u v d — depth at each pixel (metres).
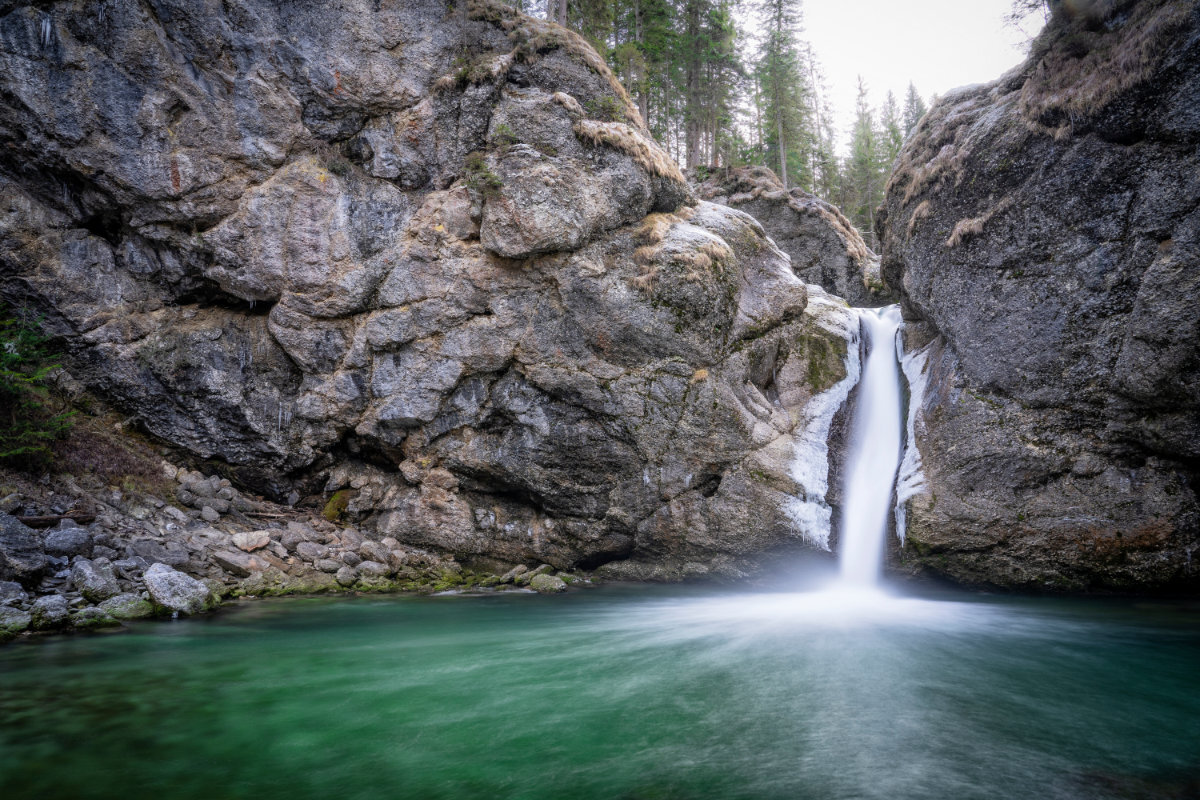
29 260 12.41
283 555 12.38
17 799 4.38
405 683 6.97
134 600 9.38
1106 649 8.07
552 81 13.95
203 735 5.55
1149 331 10.06
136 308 13.32
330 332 13.84
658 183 13.84
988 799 4.39
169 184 12.69
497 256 13.06
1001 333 11.84
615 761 5.07
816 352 14.55
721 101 31.88
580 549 13.95
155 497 12.44
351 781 4.74
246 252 13.28
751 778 4.75
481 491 14.12
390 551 13.63
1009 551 11.17
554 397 13.23
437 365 13.48
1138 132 10.21
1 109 11.84
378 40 13.55
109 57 12.16
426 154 13.77
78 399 12.95
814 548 12.58
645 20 28.39
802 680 7.04
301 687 6.80
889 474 13.14
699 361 13.12
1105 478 10.70
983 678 7.04
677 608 11.06
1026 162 11.54
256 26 12.90
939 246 13.04
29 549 9.20
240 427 13.82
